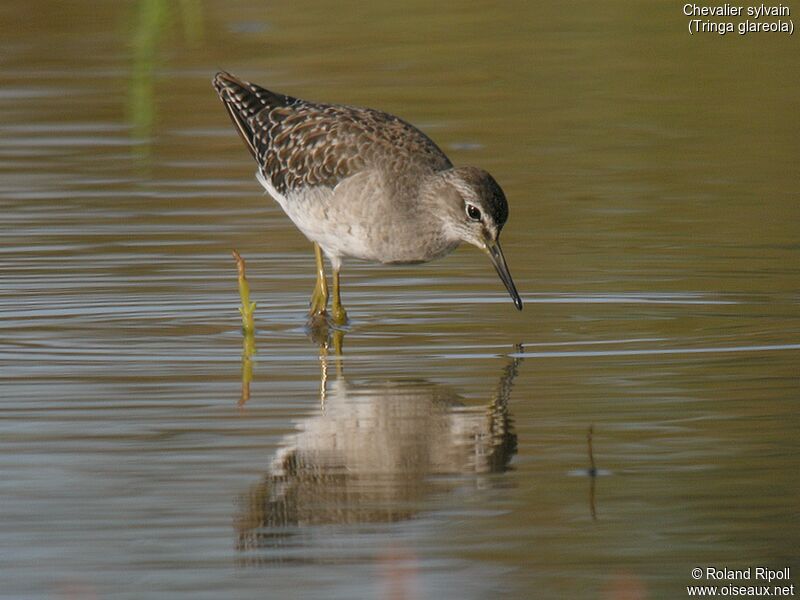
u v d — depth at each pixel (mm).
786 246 16469
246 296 13672
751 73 23484
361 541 9133
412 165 14656
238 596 8367
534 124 21312
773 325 13836
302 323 14352
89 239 16906
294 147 15203
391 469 10266
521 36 25328
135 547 9000
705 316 14219
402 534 9180
